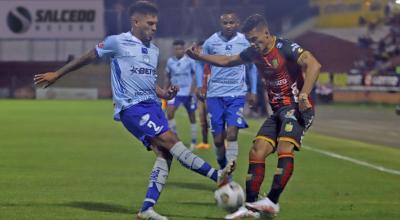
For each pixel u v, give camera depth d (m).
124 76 15.55
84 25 118.44
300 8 110.94
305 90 14.66
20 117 60.59
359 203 18.78
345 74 96.38
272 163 28.05
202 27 113.44
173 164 27.36
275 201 15.04
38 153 31.59
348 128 51.47
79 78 117.56
